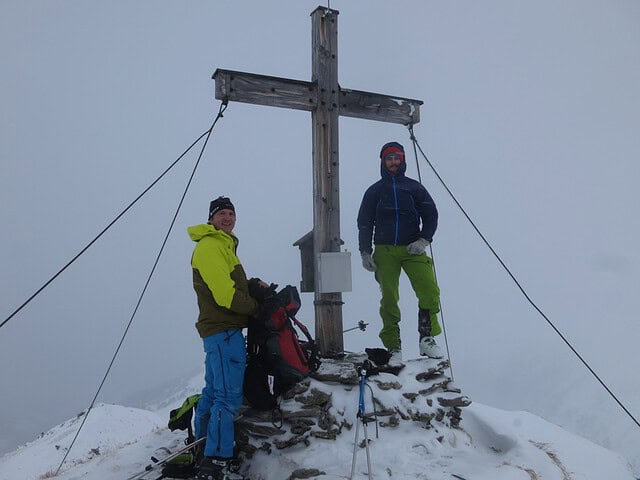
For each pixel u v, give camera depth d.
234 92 5.20
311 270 5.66
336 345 5.35
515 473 4.18
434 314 5.41
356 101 5.79
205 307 4.25
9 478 16.78
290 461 4.16
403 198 5.38
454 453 4.50
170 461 4.49
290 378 4.49
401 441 4.35
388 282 5.39
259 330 4.54
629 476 5.16
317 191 5.53
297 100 5.48
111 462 5.29
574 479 4.54
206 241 4.23
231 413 4.16
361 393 4.28
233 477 4.33
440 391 4.99
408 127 6.20
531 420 6.44
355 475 3.88
